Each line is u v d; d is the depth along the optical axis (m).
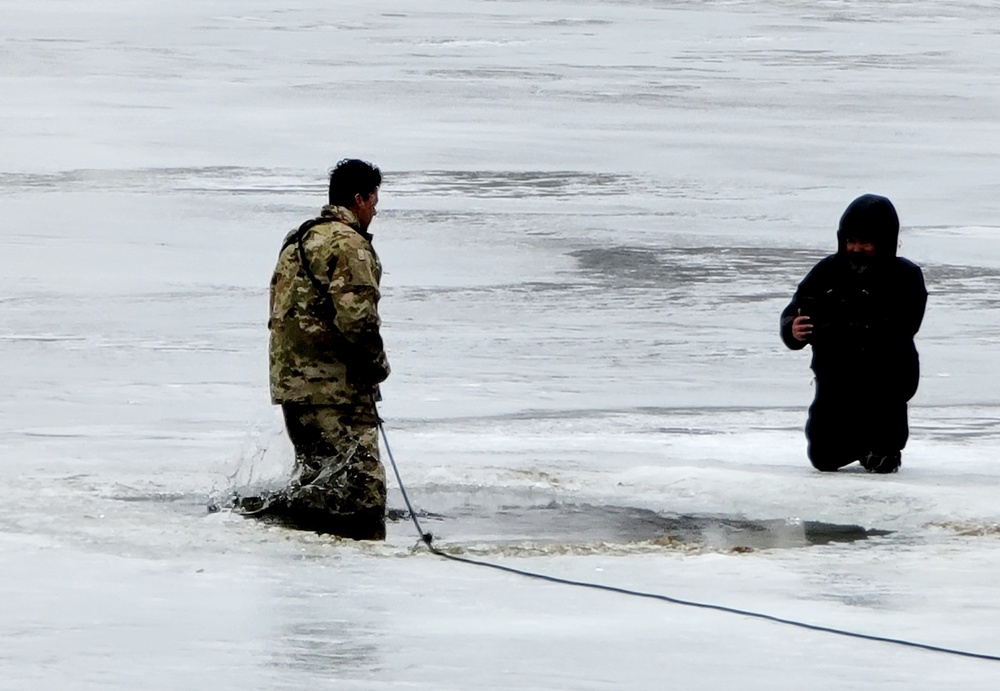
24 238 73.31
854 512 29.84
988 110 133.62
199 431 38.22
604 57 179.50
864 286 33.94
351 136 112.25
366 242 28.55
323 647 18.36
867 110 132.50
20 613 19.81
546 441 37.91
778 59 180.88
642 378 47.97
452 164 100.25
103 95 133.62
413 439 37.88
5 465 32.69
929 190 91.94
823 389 33.94
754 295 63.59
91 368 47.66
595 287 64.56
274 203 84.75
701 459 35.59
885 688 17.11
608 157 104.38
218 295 61.47
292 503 28.70
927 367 50.44
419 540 27.66
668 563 24.58
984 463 35.28
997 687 17.28
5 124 113.38
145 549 24.50
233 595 21.28
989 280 67.00
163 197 86.00
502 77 154.00
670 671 17.59
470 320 57.50
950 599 22.02
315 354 28.59
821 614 20.97
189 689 16.28
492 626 19.81
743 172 98.75
